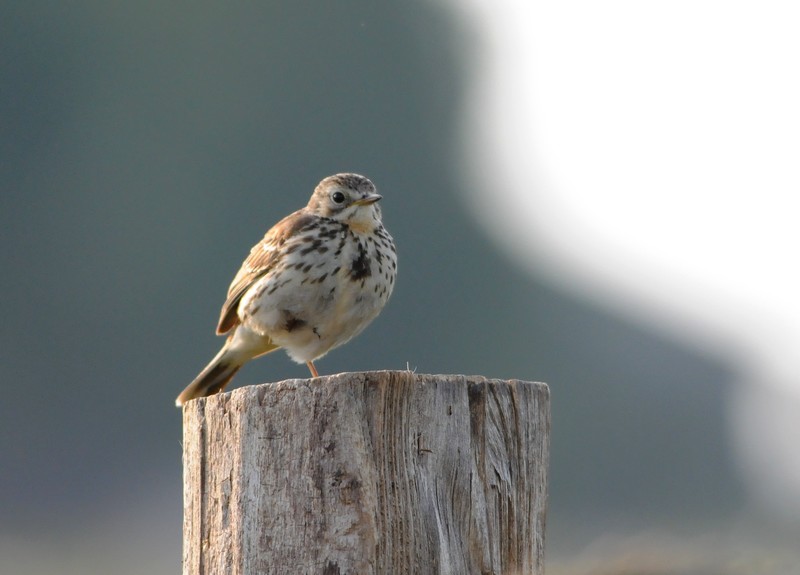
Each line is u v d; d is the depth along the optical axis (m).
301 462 5.90
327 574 5.79
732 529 13.04
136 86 41.53
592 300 37.19
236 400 6.13
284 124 42.25
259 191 40.91
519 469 6.19
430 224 41.28
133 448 33.97
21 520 29.42
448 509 5.94
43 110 40.50
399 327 36.19
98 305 37.28
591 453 30.05
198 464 6.36
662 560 7.57
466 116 44.38
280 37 43.44
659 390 32.66
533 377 34.53
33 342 36.03
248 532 6.00
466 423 6.05
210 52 42.75
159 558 28.03
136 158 40.00
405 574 5.78
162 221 39.06
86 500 31.22
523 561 6.14
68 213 39.00
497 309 37.22
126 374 35.62
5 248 37.94
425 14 46.28
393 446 5.88
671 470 29.14
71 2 41.03
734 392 32.09
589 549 7.83
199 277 38.12
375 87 44.72
